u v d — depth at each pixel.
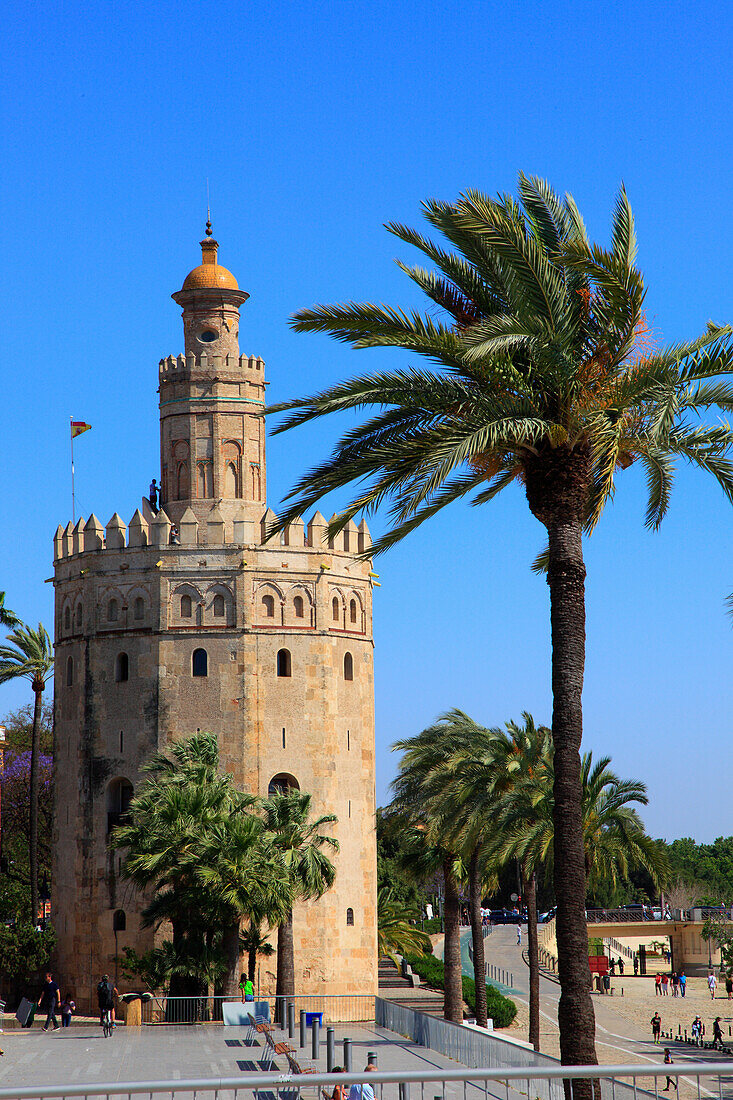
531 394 25.89
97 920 70.81
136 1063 43.75
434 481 24.14
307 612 73.12
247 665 71.38
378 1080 14.41
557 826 25.42
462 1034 40.28
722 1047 71.62
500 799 55.94
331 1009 70.12
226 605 72.06
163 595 72.12
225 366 76.44
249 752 70.75
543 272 25.06
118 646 72.94
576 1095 23.38
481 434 24.34
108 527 74.31
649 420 27.17
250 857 56.25
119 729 72.19
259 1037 50.06
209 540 72.38
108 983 52.34
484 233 24.98
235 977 57.50
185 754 63.59
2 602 82.31
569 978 24.84
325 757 72.19
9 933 70.69
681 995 104.06
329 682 73.00
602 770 55.88
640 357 26.28
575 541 26.05
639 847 56.09
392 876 108.06
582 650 25.86
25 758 100.31
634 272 25.12
